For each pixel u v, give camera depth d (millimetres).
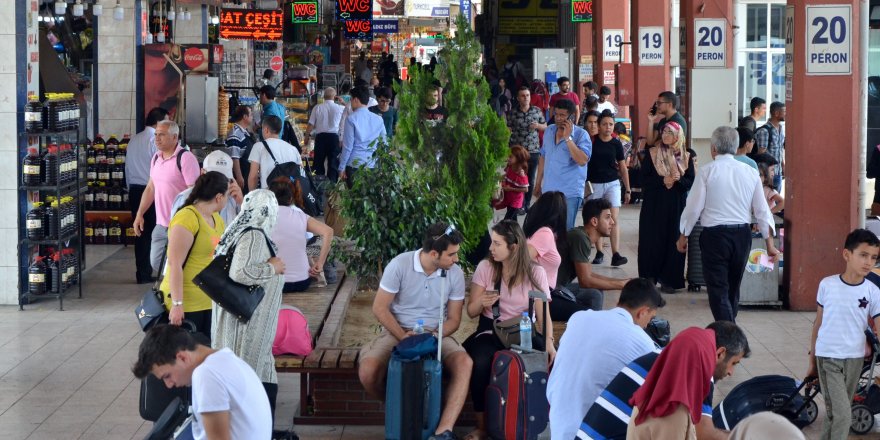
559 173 14930
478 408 8805
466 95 12125
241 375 6152
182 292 8727
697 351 5949
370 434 9086
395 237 11211
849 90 13305
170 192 12570
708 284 11656
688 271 14586
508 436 8320
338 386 9297
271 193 8305
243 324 8250
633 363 6570
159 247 12750
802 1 13250
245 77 28641
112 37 19703
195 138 19578
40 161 13438
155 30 24328
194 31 27922
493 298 8867
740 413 8961
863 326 8203
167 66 19688
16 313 13250
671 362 5949
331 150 22781
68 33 22094
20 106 13414
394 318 8891
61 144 14312
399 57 68500
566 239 10844
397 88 12250
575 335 6957
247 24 29656
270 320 8391
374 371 8617
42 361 11141
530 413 8297
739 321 13094
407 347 8320
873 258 8117
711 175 11562
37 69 13852
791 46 13539
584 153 14820
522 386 8297
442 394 8656
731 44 19031
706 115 19062
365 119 18375
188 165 12555
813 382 8906
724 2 19297
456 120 12117
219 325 8344
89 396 9992
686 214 11641
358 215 11227
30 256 13758
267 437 6242
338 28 54281
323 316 10336
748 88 33250
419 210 11258
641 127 24094
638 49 23922
